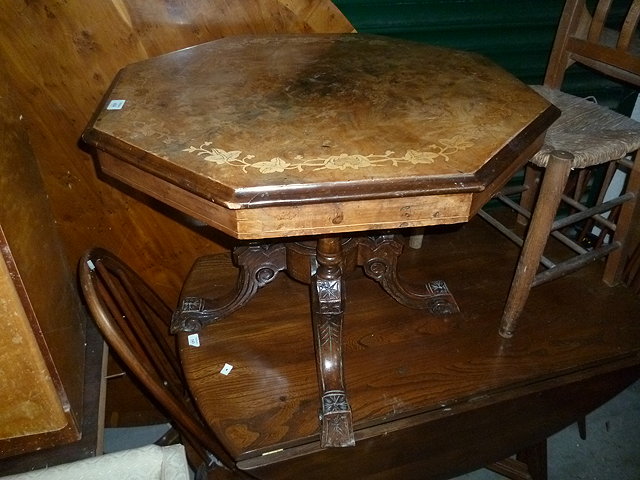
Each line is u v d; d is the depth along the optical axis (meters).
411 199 0.86
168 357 1.50
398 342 1.39
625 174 2.12
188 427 1.18
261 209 0.83
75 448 1.26
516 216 1.90
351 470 1.21
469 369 1.31
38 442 1.24
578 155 1.28
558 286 1.57
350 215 0.87
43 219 1.38
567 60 1.63
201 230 1.76
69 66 1.40
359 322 1.46
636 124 1.45
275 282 1.61
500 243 1.77
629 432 1.84
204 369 1.33
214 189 0.83
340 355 1.26
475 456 1.33
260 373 1.32
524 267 1.27
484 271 1.64
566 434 1.84
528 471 1.66
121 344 1.04
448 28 1.79
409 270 1.65
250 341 1.41
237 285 1.46
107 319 1.03
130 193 1.62
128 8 1.38
